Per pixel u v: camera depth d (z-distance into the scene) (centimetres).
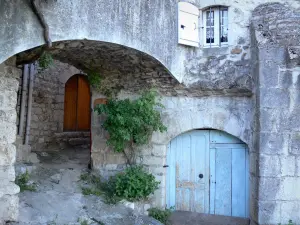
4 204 418
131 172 589
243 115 574
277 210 514
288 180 517
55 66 910
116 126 593
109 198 576
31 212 466
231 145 596
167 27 551
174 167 623
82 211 512
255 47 541
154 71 579
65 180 612
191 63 591
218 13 601
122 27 481
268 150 520
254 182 543
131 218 529
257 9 566
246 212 579
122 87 641
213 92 587
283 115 521
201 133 614
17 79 437
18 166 617
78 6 436
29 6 394
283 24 538
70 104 1012
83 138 1005
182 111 611
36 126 833
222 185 597
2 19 375
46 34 401
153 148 618
